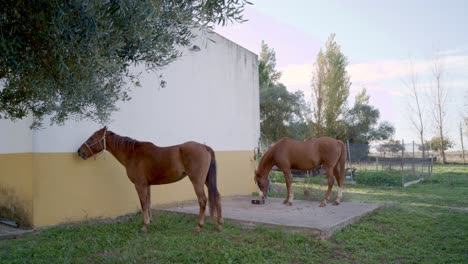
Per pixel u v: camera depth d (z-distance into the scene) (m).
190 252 4.82
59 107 3.72
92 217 6.94
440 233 6.07
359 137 33.38
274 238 5.50
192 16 2.92
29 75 3.03
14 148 6.47
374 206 7.80
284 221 6.12
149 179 6.20
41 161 6.25
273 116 25.55
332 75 30.70
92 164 6.99
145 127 7.96
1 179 6.75
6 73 3.08
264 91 25.78
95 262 4.56
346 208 7.54
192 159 5.97
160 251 4.91
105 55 2.79
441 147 33.19
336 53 31.03
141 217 7.05
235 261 4.54
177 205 8.28
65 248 5.03
